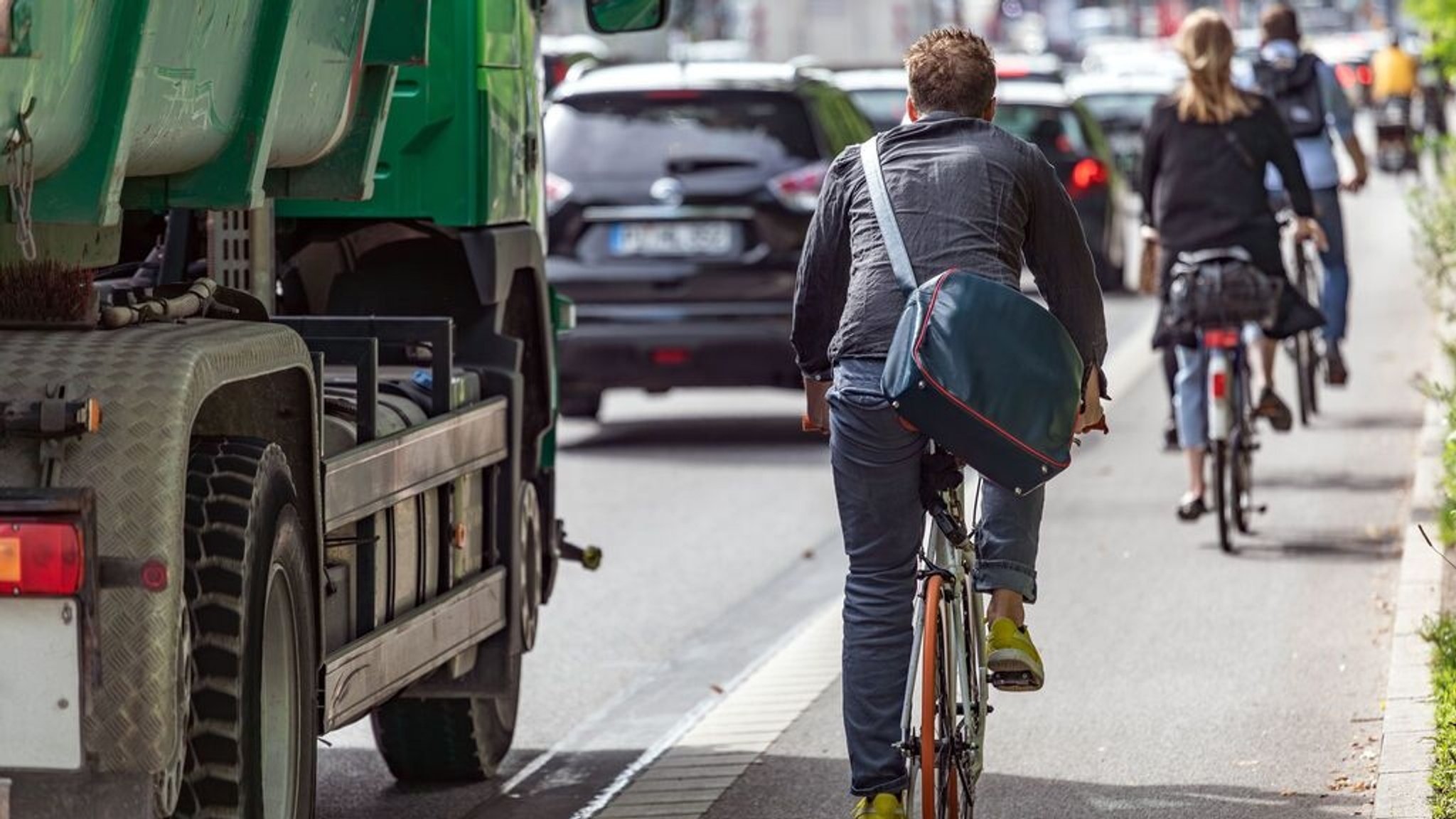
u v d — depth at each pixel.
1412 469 30.27
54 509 10.10
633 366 34.94
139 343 10.86
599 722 19.20
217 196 12.12
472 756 16.94
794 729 18.23
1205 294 25.28
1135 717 18.06
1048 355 12.62
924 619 12.95
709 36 157.38
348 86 13.52
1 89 9.55
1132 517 27.47
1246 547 25.33
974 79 13.73
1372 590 22.86
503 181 17.28
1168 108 26.23
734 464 34.53
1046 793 15.98
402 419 14.51
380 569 13.98
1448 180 41.50
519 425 16.45
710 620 23.38
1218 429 25.14
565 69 63.22
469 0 16.83
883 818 13.03
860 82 59.41
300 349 12.02
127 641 10.35
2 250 10.87
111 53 10.45
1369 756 16.72
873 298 13.10
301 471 12.38
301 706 12.07
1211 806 15.54
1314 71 33.69
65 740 10.19
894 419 12.96
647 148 35.06
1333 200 33.81
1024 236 13.43
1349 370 36.69
